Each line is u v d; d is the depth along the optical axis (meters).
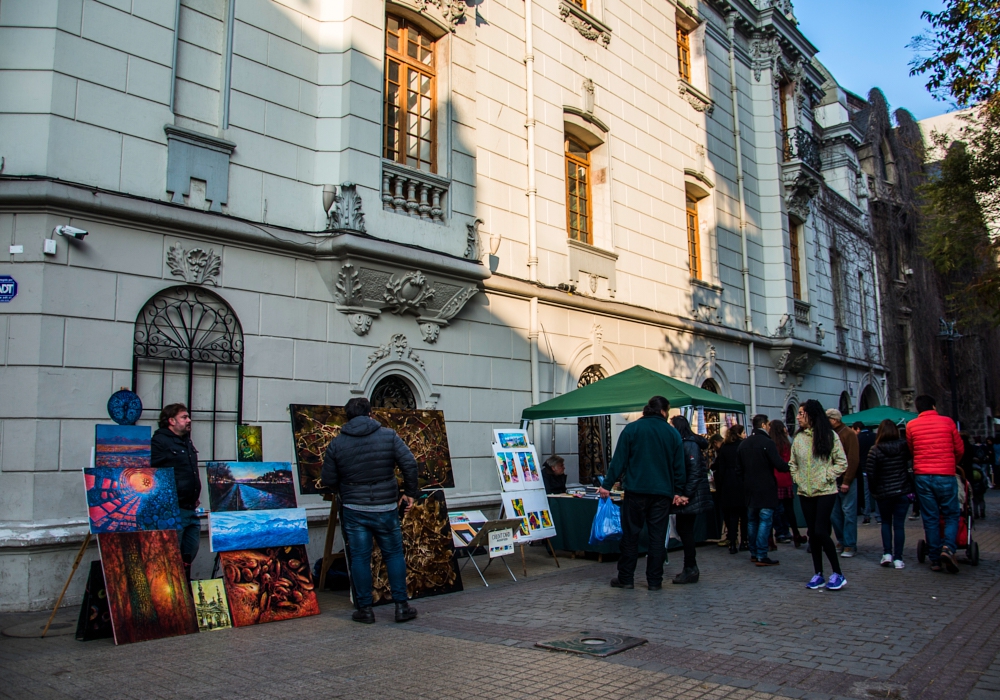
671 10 16.89
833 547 7.25
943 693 4.20
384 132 9.78
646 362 14.63
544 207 12.51
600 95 14.16
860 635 5.45
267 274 8.41
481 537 7.90
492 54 11.90
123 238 7.31
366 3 9.32
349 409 6.50
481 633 5.61
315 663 4.80
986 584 7.51
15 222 6.80
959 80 12.09
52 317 6.79
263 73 8.65
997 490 23.23
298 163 8.88
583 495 10.04
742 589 7.31
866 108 29.16
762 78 20.08
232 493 6.38
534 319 11.89
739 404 11.16
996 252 15.95
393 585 6.17
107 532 5.54
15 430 6.58
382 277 9.14
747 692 4.19
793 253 21.16
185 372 7.69
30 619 6.14
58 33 7.02
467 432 10.57
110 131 7.32
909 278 28.05
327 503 8.70
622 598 6.91
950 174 15.76
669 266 15.65
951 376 25.98
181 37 8.04
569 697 4.10
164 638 5.52
